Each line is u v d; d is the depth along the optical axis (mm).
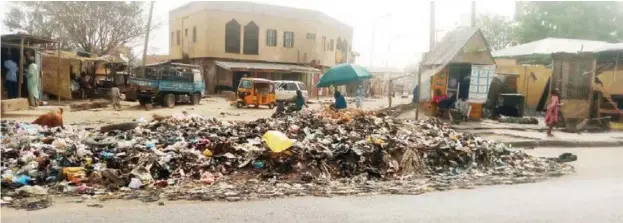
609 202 6270
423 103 19141
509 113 19953
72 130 10961
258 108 25250
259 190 6887
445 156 9203
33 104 18266
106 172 7055
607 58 19516
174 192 6637
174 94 24344
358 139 9648
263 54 38406
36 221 5043
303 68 38312
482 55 17297
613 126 17953
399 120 12859
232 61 37000
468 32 17234
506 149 10805
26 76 18953
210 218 5301
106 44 34031
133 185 6859
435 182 7875
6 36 17984
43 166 7441
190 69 25297
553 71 19391
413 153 8867
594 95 18531
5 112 15469
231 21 36625
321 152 8367
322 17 42156
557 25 32844
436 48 18359
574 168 9930
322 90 41625
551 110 15031
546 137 14609
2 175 6898
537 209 5852
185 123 11602
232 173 7832
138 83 23078
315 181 7648
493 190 7254
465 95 18234
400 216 5488
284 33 39406
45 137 9469
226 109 23969
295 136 9844
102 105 23516
